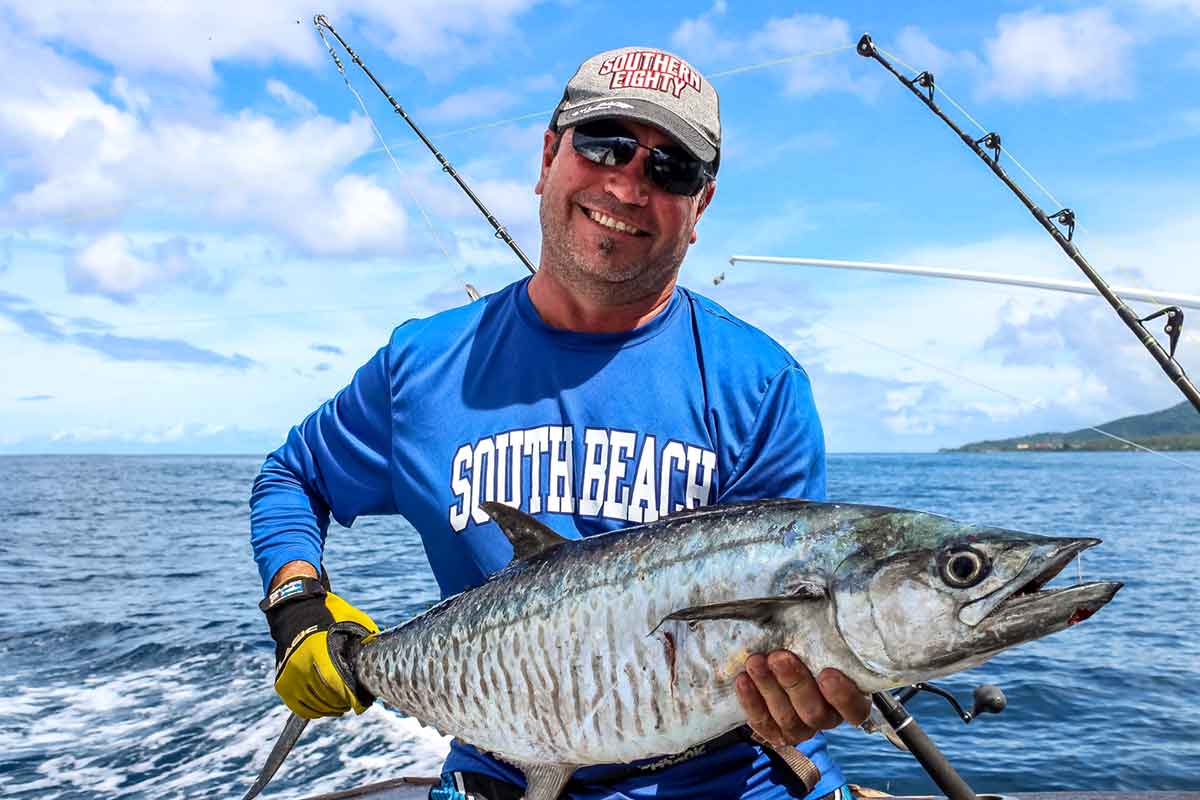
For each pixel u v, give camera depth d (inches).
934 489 1947.6
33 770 260.5
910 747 122.8
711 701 76.9
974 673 355.9
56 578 668.7
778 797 90.4
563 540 85.9
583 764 82.7
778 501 81.3
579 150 90.8
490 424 97.3
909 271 238.5
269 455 115.6
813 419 96.1
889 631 73.2
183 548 890.1
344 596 569.0
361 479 107.4
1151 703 313.4
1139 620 482.3
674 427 93.2
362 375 108.5
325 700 93.4
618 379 94.8
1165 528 1076.5
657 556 80.0
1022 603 71.2
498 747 86.2
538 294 99.0
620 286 92.4
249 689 339.6
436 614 88.6
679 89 91.6
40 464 6102.4
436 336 103.7
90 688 349.4
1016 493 1817.2
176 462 7101.4
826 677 73.9
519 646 82.8
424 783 136.6
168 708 318.3
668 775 88.3
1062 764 255.0
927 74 189.2
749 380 94.1
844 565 75.2
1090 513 1305.4
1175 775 246.8
